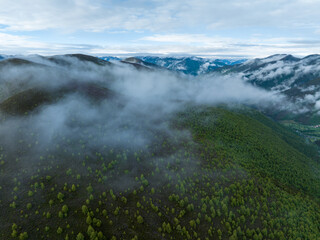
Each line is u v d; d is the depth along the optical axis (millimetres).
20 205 102000
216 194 123188
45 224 93312
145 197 118688
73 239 89000
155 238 95000
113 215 103312
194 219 106812
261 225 108938
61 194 108938
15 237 86688
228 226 103312
